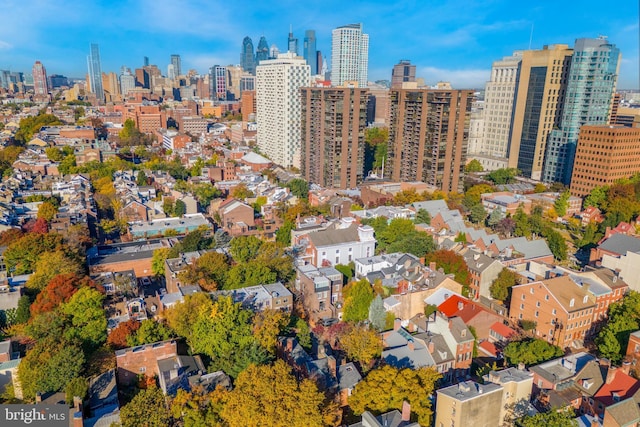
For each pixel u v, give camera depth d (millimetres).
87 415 86562
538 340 108812
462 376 108938
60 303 113625
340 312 132500
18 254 145000
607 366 97375
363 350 101000
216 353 100625
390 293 134500
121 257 160375
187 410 80625
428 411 84625
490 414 83500
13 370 99062
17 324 119812
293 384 80062
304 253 160250
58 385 92938
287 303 124875
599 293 123688
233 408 78312
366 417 80625
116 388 93500
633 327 112500
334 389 91062
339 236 159000
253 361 93375
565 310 116188
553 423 78062
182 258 148375
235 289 129375
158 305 125000
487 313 119375
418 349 106188
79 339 104875
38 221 178125
